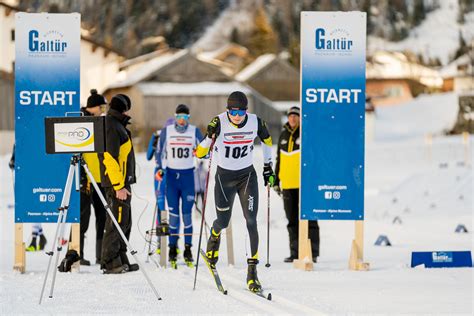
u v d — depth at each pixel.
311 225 18.19
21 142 16.23
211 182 38.88
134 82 105.06
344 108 16.64
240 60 196.50
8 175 47.59
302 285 14.07
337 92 16.62
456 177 39.53
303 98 16.61
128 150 15.68
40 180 16.28
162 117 103.12
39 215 16.25
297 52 179.12
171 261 17.25
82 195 17.45
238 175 13.69
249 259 13.46
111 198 15.63
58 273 15.73
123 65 117.06
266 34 198.62
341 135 16.66
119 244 15.70
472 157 68.94
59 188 16.28
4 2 84.31
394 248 20.45
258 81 138.88
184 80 108.19
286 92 140.12
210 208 31.38
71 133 13.24
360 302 12.26
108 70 107.25
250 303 12.21
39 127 16.23
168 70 107.44
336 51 16.53
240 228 26.62
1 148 84.19
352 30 16.52
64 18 16.12
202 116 104.75
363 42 16.52
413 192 38.03
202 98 104.69
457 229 24.16
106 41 179.62
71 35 16.12
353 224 28.39
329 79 16.59
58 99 16.17
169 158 17.89
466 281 14.58
